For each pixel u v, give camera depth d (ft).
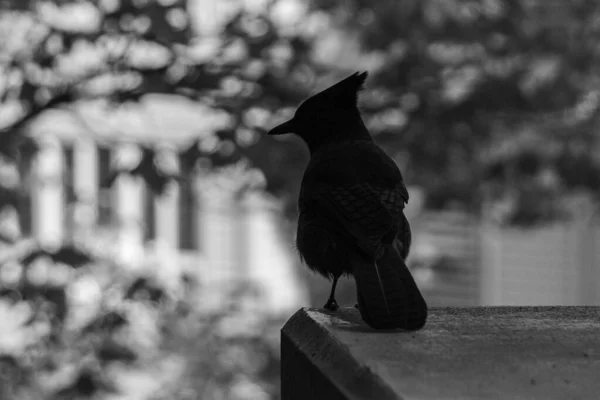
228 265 62.28
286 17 42.16
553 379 11.98
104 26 34.65
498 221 49.73
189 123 48.39
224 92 36.37
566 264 66.08
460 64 41.19
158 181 34.12
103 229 39.99
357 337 13.23
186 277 38.47
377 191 16.87
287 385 14.33
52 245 33.88
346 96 20.76
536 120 42.80
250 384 40.63
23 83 35.14
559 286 66.18
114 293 34.99
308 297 62.85
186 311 37.42
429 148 39.99
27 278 33.42
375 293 13.91
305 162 37.22
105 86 37.63
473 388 11.49
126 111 36.76
